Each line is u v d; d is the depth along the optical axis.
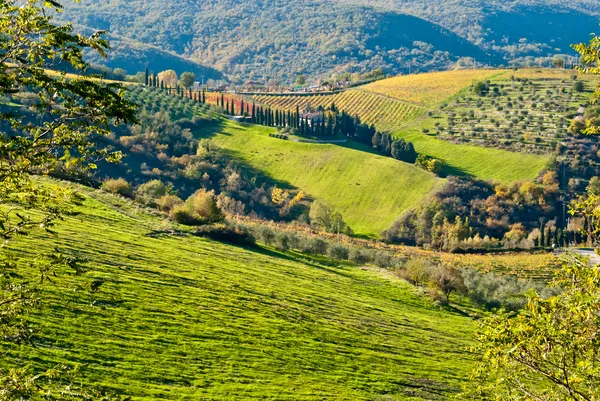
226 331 53.66
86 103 17.06
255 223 134.12
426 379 55.47
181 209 94.62
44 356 37.78
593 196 21.50
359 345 61.12
